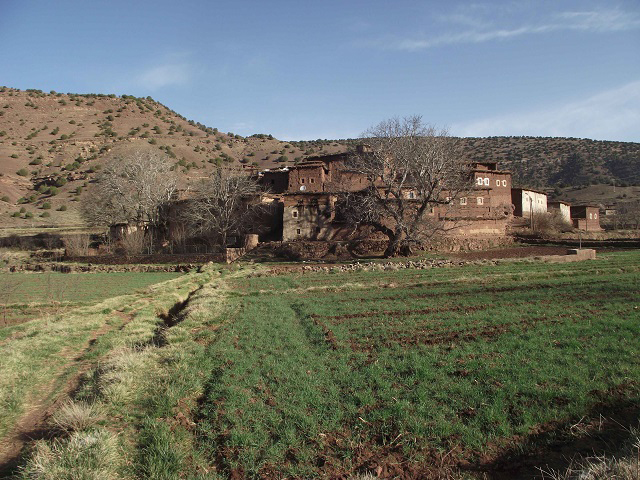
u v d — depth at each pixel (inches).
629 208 3567.9
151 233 2588.6
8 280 1550.2
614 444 275.9
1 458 321.1
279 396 379.2
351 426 324.8
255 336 607.5
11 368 521.0
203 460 300.2
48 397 450.6
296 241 2341.3
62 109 7037.4
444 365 431.8
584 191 4586.6
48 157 5408.5
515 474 262.2
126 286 1449.3
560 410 324.2
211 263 2011.6
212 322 727.7
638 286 830.5
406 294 928.9
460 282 1049.5
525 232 2554.1
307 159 3132.4
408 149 1940.2
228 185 2581.2
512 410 329.1
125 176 3100.4
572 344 472.1
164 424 339.0
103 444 297.7
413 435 304.7
